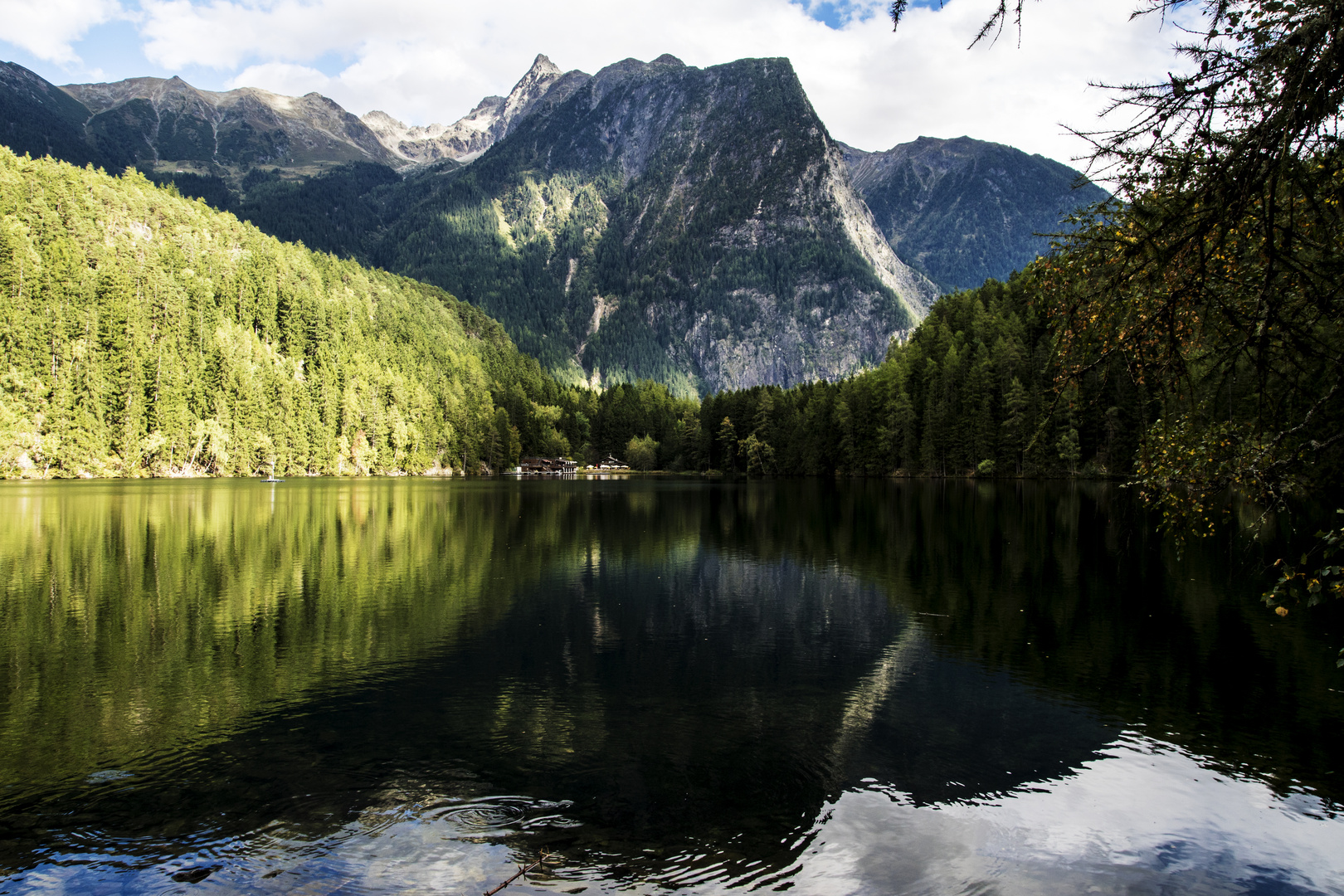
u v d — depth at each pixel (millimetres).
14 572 30906
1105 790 12094
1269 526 36781
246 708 15727
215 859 10039
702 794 11930
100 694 16484
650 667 18625
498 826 10906
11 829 10844
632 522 52344
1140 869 9914
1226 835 10758
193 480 106875
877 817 11258
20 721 14945
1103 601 25094
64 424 98062
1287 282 6551
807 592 27406
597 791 12055
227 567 32594
